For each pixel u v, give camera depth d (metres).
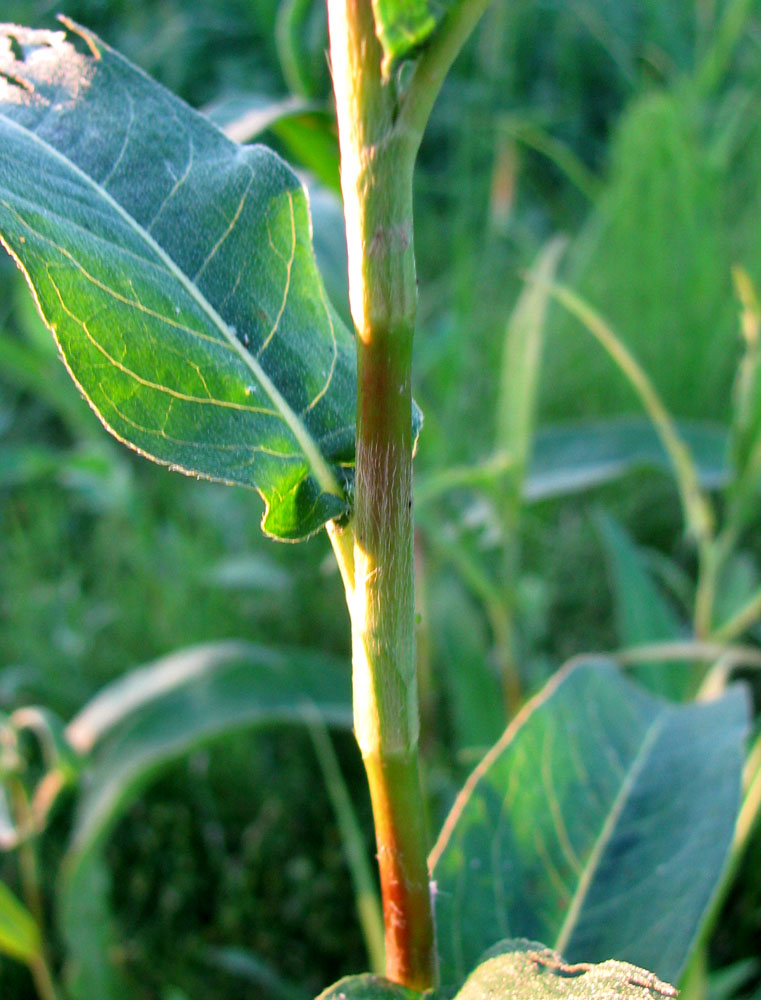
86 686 0.60
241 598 0.65
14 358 0.60
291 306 0.17
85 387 0.16
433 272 0.93
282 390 0.17
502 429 0.41
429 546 0.47
